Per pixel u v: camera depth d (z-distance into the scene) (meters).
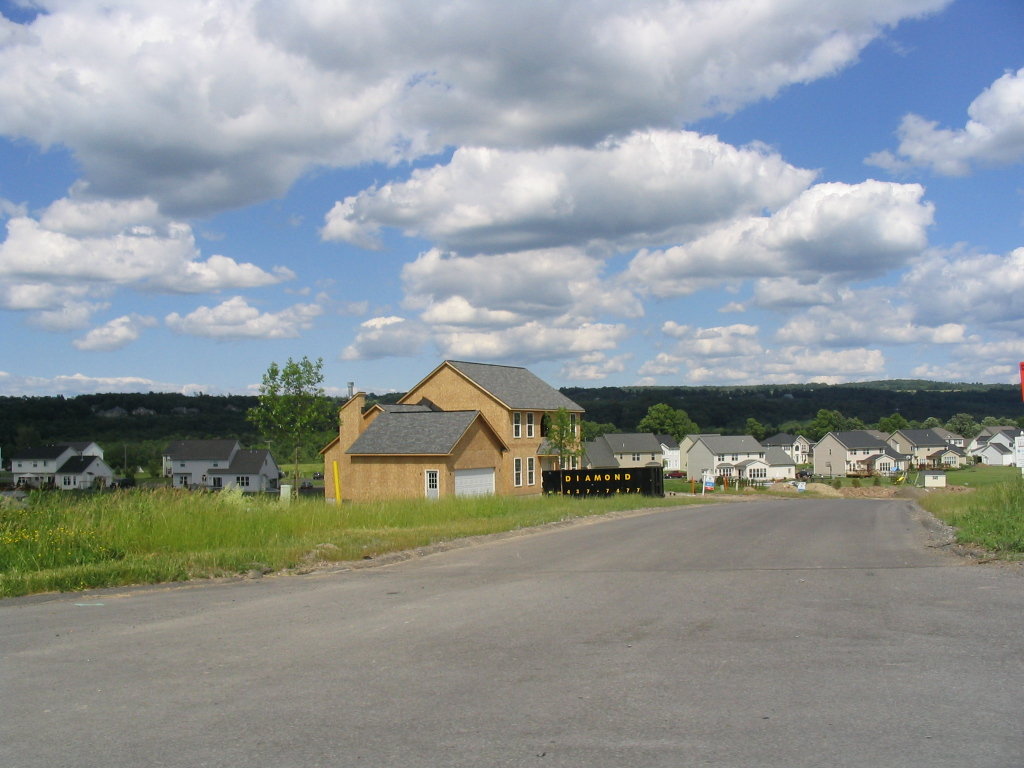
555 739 5.01
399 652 7.30
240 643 7.83
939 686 5.90
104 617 9.38
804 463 149.25
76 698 6.12
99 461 90.75
